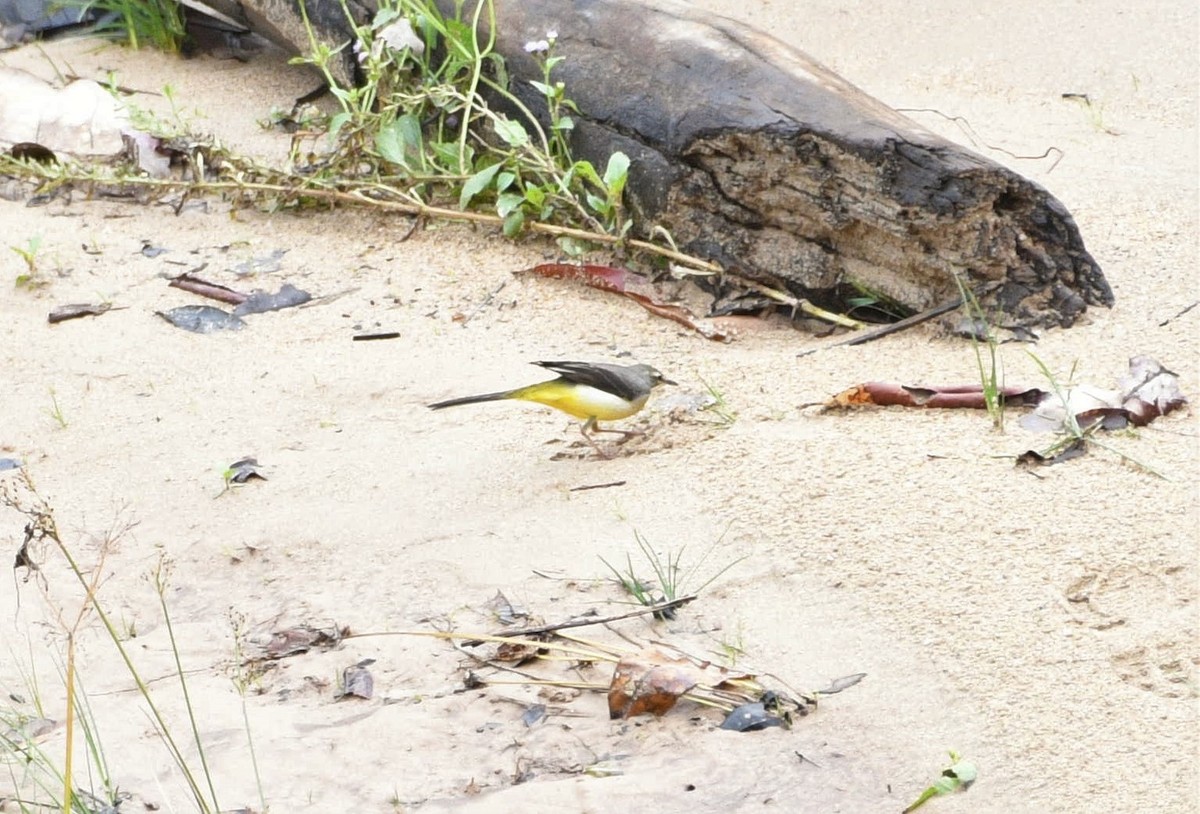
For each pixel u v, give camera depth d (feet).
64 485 33.32
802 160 37.35
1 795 23.22
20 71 52.90
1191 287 36.91
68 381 37.88
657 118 40.06
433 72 46.98
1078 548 26.43
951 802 21.22
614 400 31.83
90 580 29.84
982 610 25.13
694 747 23.17
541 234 43.47
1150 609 24.75
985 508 27.84
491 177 43.14
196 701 25.77
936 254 36.60
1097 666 23.48
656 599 26.84
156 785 23.47
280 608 28.40
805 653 24.97
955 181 35.42
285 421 35.32
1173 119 49.75
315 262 43.52
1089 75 53.36
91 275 43.47
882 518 27.94
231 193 47.65
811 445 30.86
